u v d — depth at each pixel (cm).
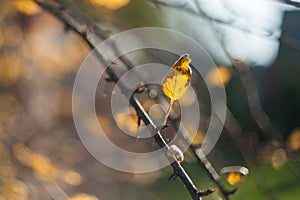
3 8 288
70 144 371
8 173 285
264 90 453
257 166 284
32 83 357
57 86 373
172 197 407
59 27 346
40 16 340
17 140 288
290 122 468
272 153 285
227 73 280
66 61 350
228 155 355
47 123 361
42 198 288
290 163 290
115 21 287
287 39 274
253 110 284
